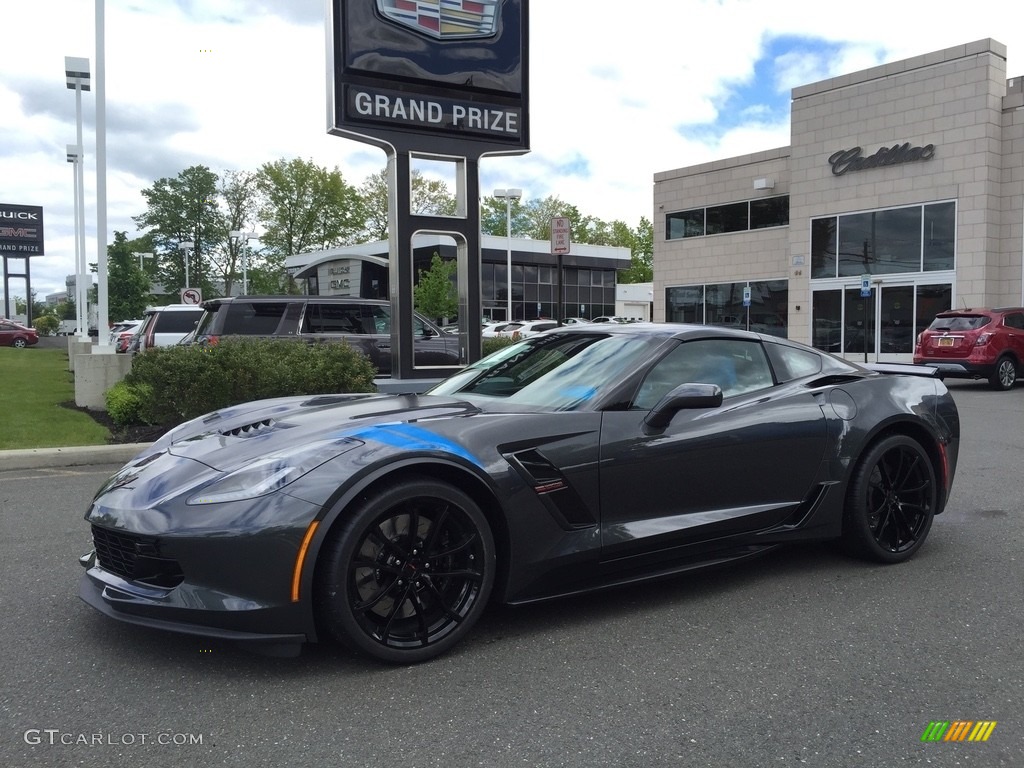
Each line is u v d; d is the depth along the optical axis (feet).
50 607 11.83
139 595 9.43
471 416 11.00
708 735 8.19
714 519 12.07
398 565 9.70
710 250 98.73
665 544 11.64
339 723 8.37
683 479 11.79
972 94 69.67
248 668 9.69
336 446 9.73
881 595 12.56
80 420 31.68
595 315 175.32
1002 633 10.99
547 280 165.48
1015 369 51.62
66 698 8.90
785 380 13.64
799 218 83.51
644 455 11.39
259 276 234.58
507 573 10.43
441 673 9.62
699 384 11.39
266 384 28.43
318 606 9.31
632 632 11.00
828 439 13.35
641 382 11.95
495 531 10.55
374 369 31.73
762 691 9.20
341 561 9.17
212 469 9.95
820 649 10.43
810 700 8.98
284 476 9.32
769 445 12.64
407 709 8.69
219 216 247.70
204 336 36.40
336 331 38.17
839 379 14.15
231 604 8.97
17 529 16.58
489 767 7.54
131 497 9.82
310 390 29.40
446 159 37.86
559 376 12.59
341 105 34.76
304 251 239.71
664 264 104.32
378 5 35.24
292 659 9.95
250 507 9.08
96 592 10.21
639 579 11.58
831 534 13.65
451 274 142.72
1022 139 69.00
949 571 13.80
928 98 72.69
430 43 36.45
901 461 14.24
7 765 7.51
